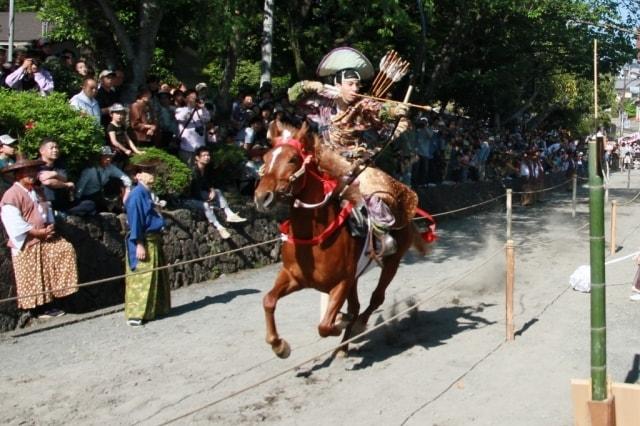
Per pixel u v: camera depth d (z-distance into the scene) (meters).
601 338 4.82
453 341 8.16
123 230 10.13
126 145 11.12
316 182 6.43
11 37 18.08
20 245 8.56
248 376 7.04
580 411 4.93
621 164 46.78
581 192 30.27
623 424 4.95
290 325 8.86
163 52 21.50
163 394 6.58
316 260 6.54
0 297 8.52
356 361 7.47
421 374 7.06
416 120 18.73
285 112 13.55
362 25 17.92
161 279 9.25
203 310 9.66
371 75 7.70
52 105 9.72
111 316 9.34
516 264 13.04
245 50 21.28
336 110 7.45
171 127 12.34
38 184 8.93
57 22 19.11
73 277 8.88
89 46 17.50
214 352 7.80
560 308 9.66
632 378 6.93
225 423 5.91
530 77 26.86
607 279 11.59
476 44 23.50
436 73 20.91
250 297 10.45
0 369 7.25
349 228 6.69
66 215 9.37
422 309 9.69
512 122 31.81
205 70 25.30
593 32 22.59
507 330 8.14
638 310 9.59
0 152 9.06
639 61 21.77
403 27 17.94
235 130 13.72
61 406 6.31
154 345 8.07
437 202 18.84
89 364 7.41
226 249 12.11
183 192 11.55
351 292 7.73
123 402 6.40
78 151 9.66
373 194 7.13
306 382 6.86
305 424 5.89
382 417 6.02
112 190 10.66
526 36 22.59
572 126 40.56
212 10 12.98
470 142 22.23
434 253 14.30
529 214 21.58
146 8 13.02
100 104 11.73
